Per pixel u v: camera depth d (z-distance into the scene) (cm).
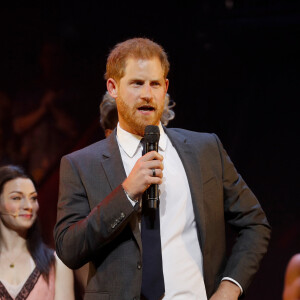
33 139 2088
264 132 2064
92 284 734
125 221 697
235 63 2056
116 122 1050
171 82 2062
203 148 786
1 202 998
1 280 966
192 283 727
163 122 1029
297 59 2033
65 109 2111
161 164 699
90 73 2131
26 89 2145
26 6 2189
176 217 740
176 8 2042
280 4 1977
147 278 713
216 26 2020
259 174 2061
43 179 2027
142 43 755
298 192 2030
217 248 751
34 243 999
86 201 755
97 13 2130
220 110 2070
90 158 769
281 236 2011
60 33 2156
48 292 966
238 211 779
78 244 708
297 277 1150
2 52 2175
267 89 2061
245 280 734
